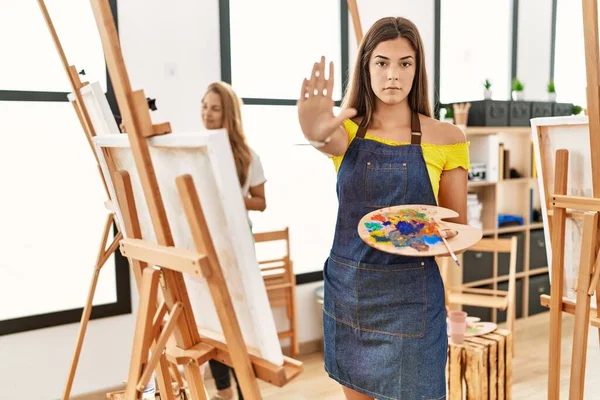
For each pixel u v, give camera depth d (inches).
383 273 54.8
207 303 45.3
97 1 40.8
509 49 173.6
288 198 134.1
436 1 153.4
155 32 111.3
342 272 57.7
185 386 69.1
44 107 104.5
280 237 124.6
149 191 42.5
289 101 129.2
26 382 102.0
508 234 158.9
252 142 126.7
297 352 128.9
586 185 56.3
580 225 57.8
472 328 102.6
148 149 42.2
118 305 109.5
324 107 47.2
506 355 98.7
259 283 39.4
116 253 108.7
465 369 94.0
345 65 137.1
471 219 148.3
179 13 113.7
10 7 100.5
